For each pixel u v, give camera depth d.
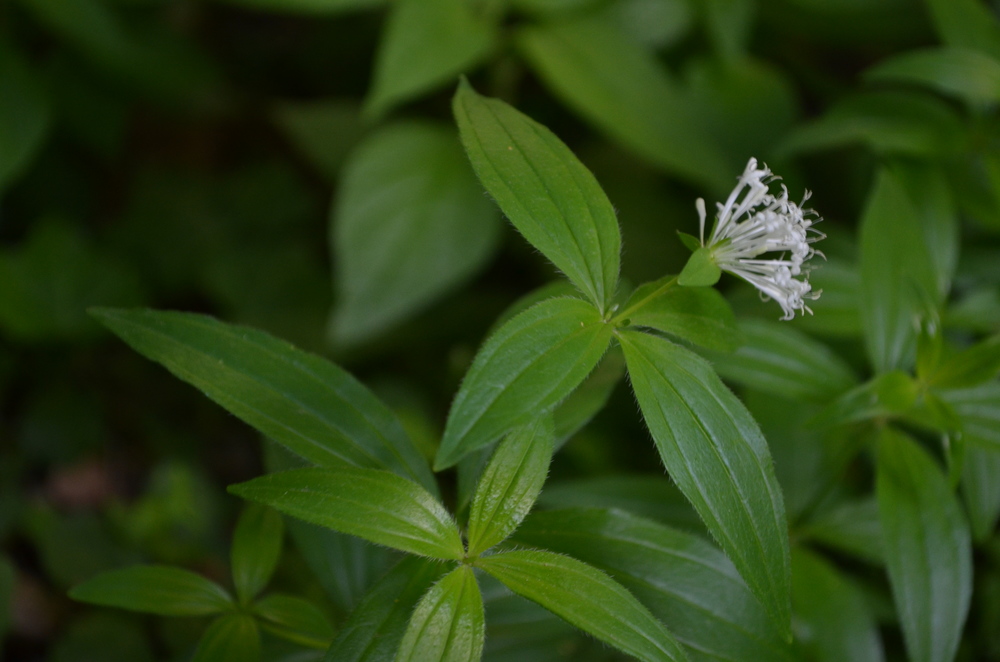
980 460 0.34
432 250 0.46
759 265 0.30
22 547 0.49
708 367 0.29
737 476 0.29
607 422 0.45
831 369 0.34
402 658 0.28
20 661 0.45
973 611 0.38
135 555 0.46
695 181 0.47
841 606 0.34
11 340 0.53
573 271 0.29
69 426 0.52
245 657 0.31
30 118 0.47
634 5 0.51
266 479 0.28
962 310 0.37
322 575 0.32
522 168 0.30
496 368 0.28
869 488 0.39
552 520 0.31
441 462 0.28
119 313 0.30
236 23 0.68
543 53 0.46
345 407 0.30
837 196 0.51
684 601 0.31
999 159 0.39
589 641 0.34
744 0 0.51
